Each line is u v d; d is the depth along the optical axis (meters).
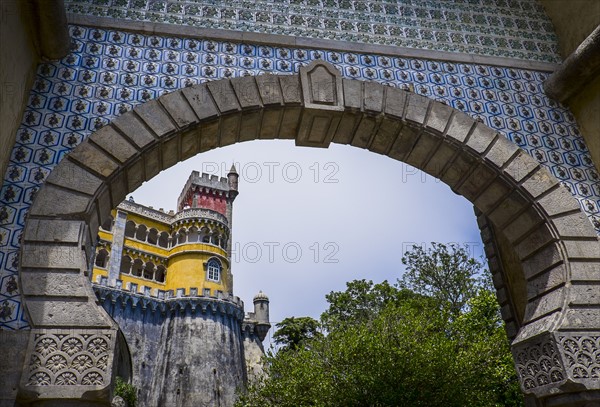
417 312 19.66
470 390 16.16
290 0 7.41
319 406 16.62
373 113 6.54
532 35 7.95
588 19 7.23
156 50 6.54
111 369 4.33
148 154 5.85
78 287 4.64
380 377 15.96
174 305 39.47
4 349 4.28
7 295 4.57
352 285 31.16
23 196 5.14
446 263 23.00
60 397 4.17
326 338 19.27
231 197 52.91
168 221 46.62
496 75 7.37
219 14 7.04
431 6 7.90
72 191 5.21
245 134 6.68
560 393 5.27
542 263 6.16
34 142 5.49
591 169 6.75
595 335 5.38
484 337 17.61
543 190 6.30
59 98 5.87
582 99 7.04
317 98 6.48
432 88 7.04
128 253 42.38
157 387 35.81
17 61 5.29
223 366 37.66
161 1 6.94
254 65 6.70
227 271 45.31
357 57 7.08
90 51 6.31
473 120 6.72
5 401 4.09
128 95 6.09
